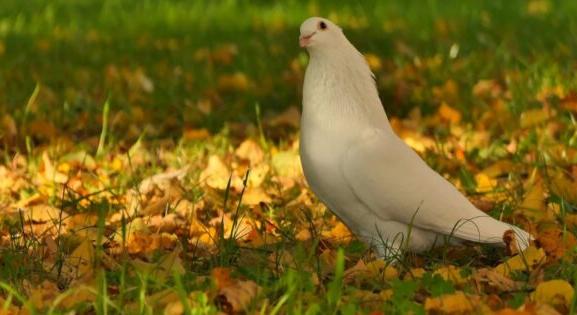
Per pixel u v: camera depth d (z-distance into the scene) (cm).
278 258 895
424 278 842
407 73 1730
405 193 877
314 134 889
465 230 891
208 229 1039
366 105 895
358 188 875
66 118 1547
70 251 977
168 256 888
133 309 785
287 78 1742
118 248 970
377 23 2262
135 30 2317
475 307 776
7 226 1080
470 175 1195
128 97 1661
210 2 2638
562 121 1380
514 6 2402
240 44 2117
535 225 1009
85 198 1121
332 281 832
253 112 1591
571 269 869
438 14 2333
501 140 1364
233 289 796
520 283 842
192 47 2103
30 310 761
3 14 2492
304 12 2494
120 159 1298
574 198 1087
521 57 1759
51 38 2192
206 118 1549
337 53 888
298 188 1188
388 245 897
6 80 1784
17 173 1275
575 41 1861
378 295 807
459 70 1739
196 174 1250
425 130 1448
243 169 1263
